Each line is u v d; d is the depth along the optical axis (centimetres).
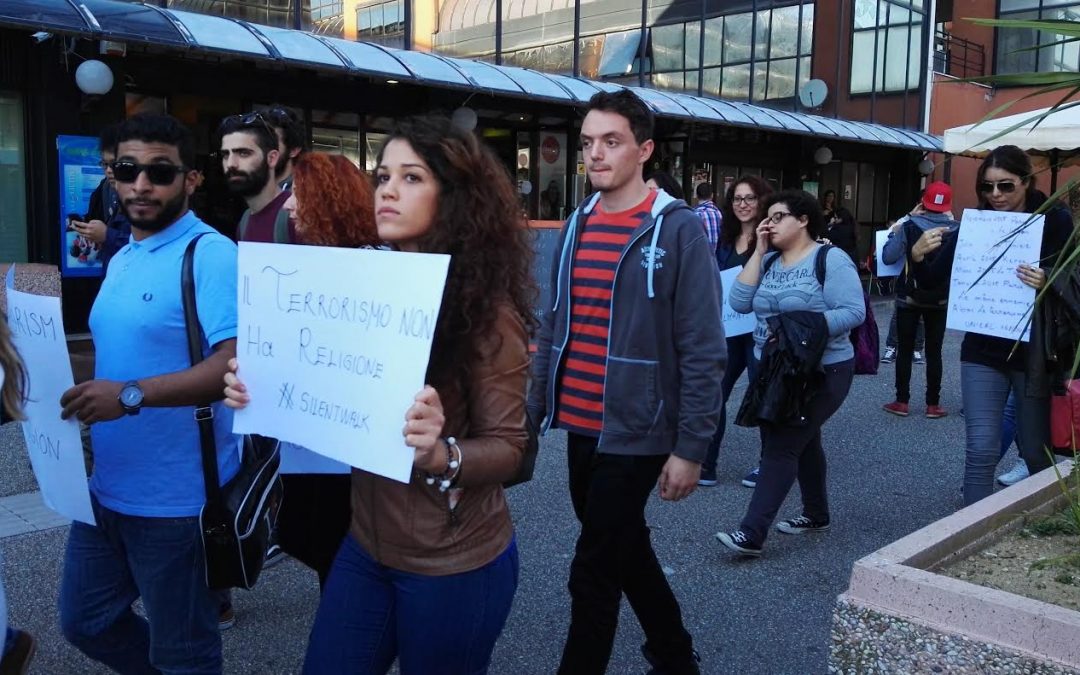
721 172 1838
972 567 272
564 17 1477
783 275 456
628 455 279
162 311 235
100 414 218
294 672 335
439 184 189
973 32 2366
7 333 203
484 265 188
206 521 232
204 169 1150
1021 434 409
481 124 1454
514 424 193
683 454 276
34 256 1009
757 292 467
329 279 184
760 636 367
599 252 289
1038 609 214
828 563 445
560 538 471
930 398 774
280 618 376
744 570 434
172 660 240
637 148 288
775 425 428
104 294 245
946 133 878
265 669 337
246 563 237
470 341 187
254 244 196
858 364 464
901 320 768
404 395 172
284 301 192
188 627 240
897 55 2094
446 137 188
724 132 1819
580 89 1331
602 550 279
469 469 184
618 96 289
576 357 292
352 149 1292
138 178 235
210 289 233
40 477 239
